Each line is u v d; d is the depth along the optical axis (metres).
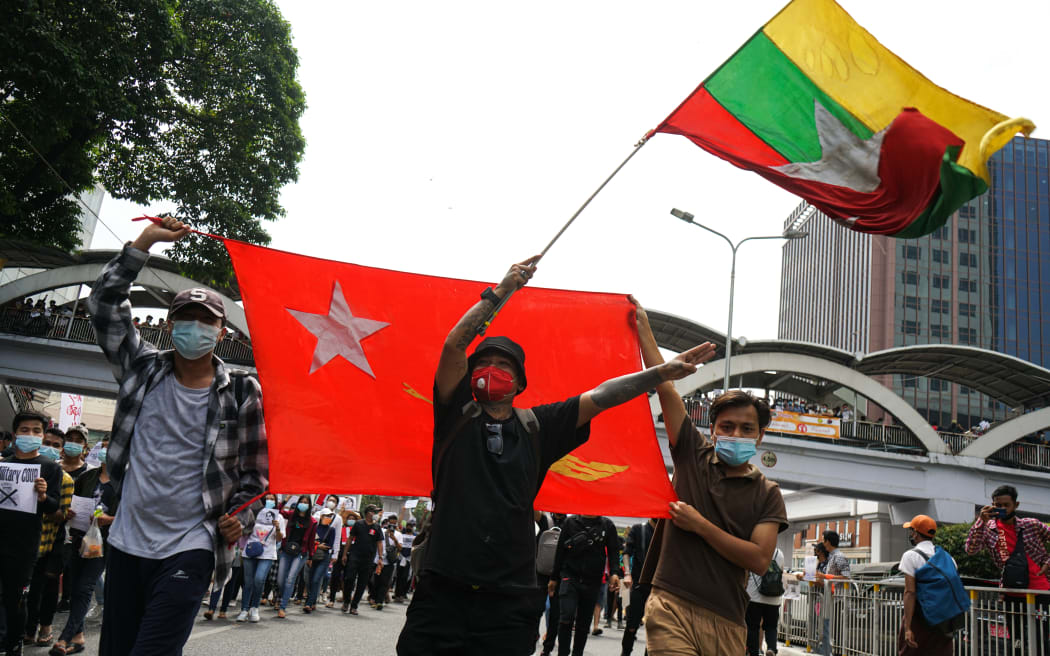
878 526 44.28
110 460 3.62
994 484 36.03
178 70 21.48
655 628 3.83
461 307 4.36
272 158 23.12
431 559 2.93
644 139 4.40
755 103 4.72
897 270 97.50
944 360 40.06
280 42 23.06
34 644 6.93
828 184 4.56
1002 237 98.62
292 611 12.63
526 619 2.95
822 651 12.19
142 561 3.48
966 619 8.93
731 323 28.97
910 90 4.53
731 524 3.94
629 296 4.51
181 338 3.62
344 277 4.26
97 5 17.50
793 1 4.76
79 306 38.31
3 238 20.39
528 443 3.17
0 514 5.97
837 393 46.88
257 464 3.79
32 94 17.03
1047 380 39.34
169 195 22.59
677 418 4.27
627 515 4.06
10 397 41.28
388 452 4.06
